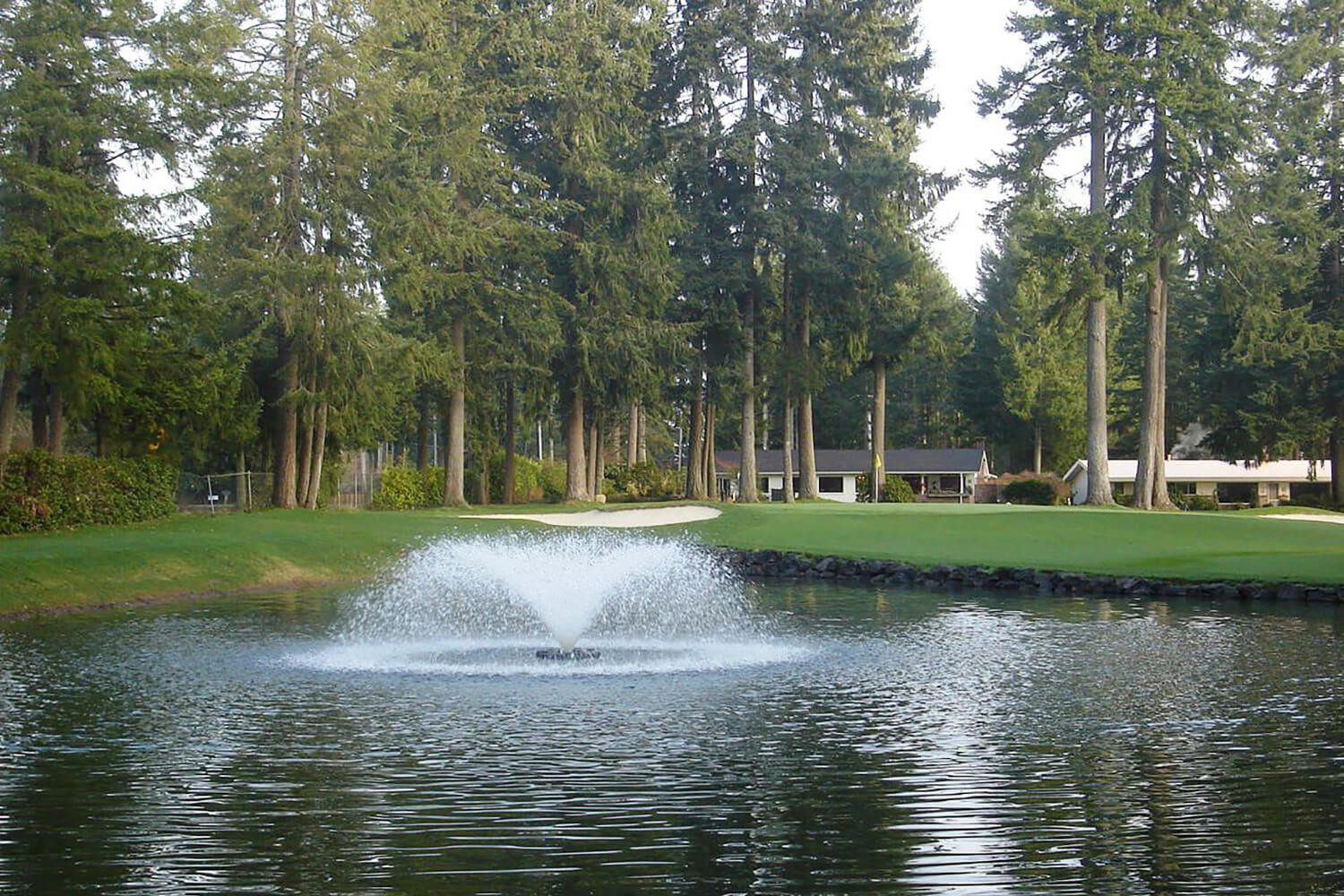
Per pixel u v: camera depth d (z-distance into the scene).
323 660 14.48
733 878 6.86
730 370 55.03
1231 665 14.15
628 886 6.75
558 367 45.53
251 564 24.86
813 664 14.25
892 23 48.47
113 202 26.64
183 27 28.44
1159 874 6.91
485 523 33.44
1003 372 79.12
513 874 6.92
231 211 30.58
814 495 51.78
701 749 9.82
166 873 6.91
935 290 67.56
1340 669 13.79
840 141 48.81
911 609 20.55
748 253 48.88
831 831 7.69
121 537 25.72
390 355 34.44
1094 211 40.12
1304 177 49.56
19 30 26.09
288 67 32.78
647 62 43.78
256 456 40.31
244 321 33.34
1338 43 51.19
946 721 10.91
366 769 9.20
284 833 7.62
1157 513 36.81
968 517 35.97
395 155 33.62
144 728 10.60
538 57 42.56
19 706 11.58
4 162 25.06
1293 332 45.25
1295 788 8.64
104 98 27.28
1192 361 60.31
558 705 11.66
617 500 60.66
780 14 47.94
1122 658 14.72
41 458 27.31
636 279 43.62
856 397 87.12
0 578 20.38
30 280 26.50
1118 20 38.22
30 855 7.21
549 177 44.78
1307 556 26.72
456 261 38.09
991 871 6.97
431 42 38.25
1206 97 38.09
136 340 27.64
